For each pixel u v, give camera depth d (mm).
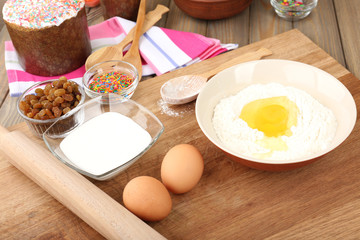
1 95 765
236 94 644
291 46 756
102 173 548
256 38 843
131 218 495
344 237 502
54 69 761
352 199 537
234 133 580
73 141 584
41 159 558
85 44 778
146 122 597
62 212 552
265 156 555
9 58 804
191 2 831
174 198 551
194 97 663
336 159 580
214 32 860
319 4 915
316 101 607
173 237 516
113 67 739
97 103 623
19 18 705
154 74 779
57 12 714
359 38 830
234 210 537
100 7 953
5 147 582
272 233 512
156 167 589
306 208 533
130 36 815
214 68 729
